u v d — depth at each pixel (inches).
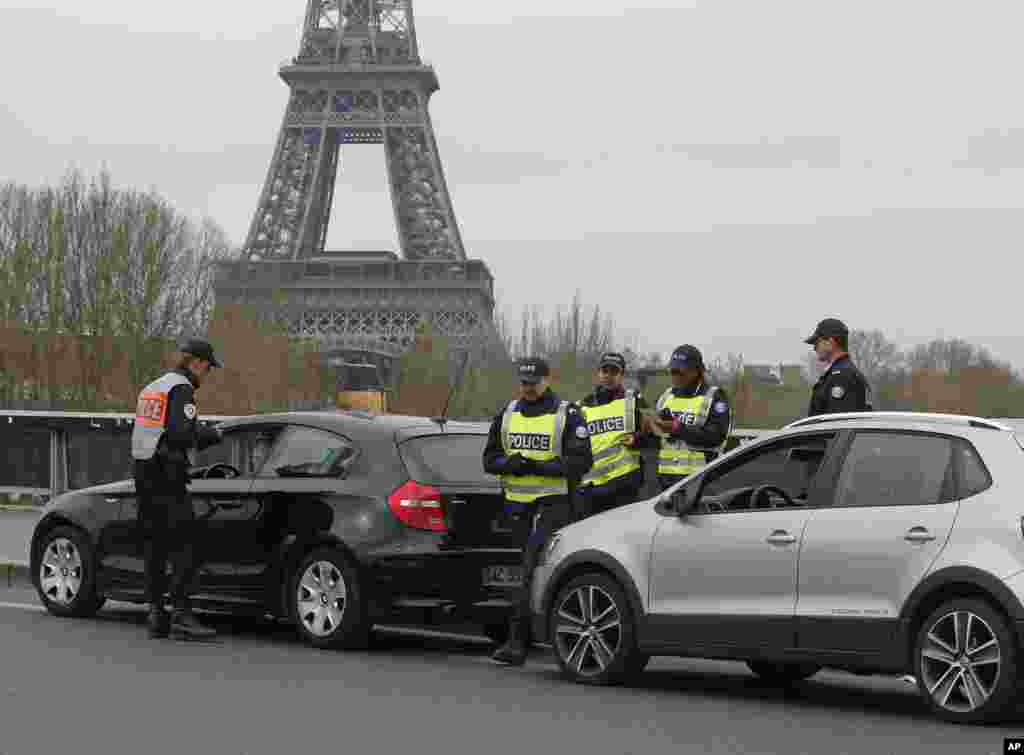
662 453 601.9
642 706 461.4
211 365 627.2
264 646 603.8
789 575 461.7
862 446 462.0
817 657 454.3
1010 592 414.3
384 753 370.0
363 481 591.5
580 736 401.4
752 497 485.1
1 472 1549.0
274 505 612.4
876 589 442.9
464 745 383.6
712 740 398.3
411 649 619.8
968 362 7500.0
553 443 553.3
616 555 505.4
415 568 571.5
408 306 5880.9
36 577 697.0
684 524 492.1
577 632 517.0
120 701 445.1
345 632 584.1
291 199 6382.9
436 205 6392.7
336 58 6446.9
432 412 4498.0
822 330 589.9
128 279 3718.0
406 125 6437.0
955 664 426.6
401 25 6555.1
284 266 5757.9
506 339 5014.8
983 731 415.8
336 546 590.6
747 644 470.0
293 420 630.5
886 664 440.5
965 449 440.1
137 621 682.8
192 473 652.7
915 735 409.1
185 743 378.3
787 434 484.1
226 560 624.4
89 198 3809.1
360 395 2412.6
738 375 4323.3
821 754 378.3
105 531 669.3
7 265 3708.2
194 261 3998.5
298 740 385.7
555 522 556.7
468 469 598.9
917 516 439.8
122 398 3708.2
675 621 487.5
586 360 4739.2
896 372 7431.1
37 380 3695.9
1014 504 423.5
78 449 1498.5
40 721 406.6
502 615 586.2
